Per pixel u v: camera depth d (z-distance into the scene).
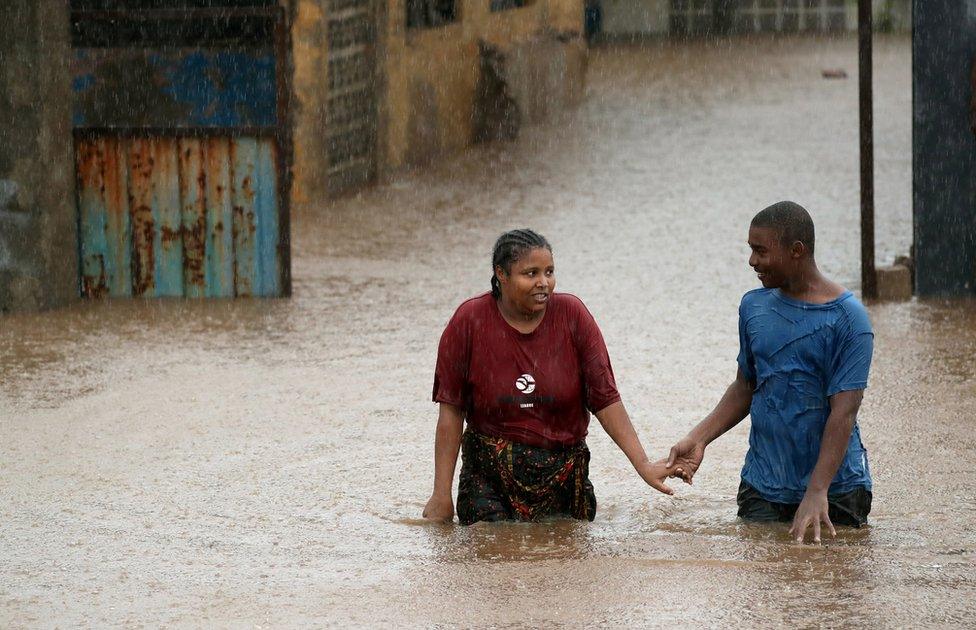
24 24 27.02
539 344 13.39
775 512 13.54
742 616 10.22
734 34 86.94
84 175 29.23
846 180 43.41
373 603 10.99
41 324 26.75
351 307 28.02
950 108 27.09
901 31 82.81
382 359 23.20
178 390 21.19
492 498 13.91
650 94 64.38
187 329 26.19
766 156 48.53
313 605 11.02
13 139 27.42
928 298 27.56
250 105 31.02
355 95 45.53
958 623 9.94
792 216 12.87
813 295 13.02
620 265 32.12
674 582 11.16
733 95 63.31
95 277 29.56
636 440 13.59
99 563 12.77
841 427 12.70
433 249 35.12
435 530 13.78
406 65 48.00
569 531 13.45
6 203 27.58
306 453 17.56
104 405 20.31
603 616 10.35
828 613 10.22
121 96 31.41
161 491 15.86
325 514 14.80
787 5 87.25
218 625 10.61
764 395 13.36
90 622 10.84
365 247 35.53
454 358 13.59
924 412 18.83
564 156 50.59
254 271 29.33
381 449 17.73
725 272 30.92
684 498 15.19
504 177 46.88
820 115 57.06
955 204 27.36
